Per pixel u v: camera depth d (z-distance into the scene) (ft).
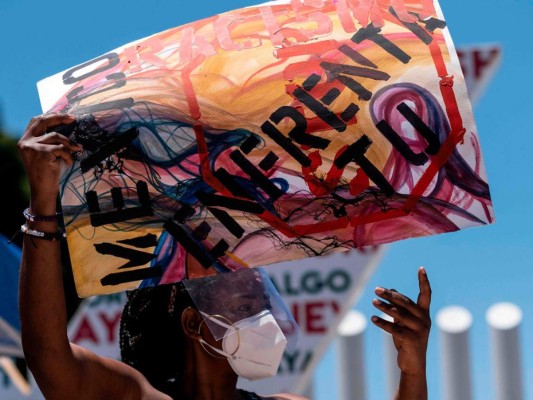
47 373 9.59
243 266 9.87
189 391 10.70
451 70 10.09
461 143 9.98
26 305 9.50
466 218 9.94
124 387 10.14
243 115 9.98
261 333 10.54
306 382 19.66
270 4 10.48
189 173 9.91
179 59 10.21
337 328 19.88
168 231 9.87
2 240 18.48
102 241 9.84
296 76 10.07
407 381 10.73
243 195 9.91
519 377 22.67
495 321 22.85
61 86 10.25
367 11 10.33
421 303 10.70
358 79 10.07
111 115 9.96
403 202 9.95
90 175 9.87
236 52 10.19
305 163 9.94
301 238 9.91
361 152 9.96
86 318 20.94
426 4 10.35
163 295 10.74
